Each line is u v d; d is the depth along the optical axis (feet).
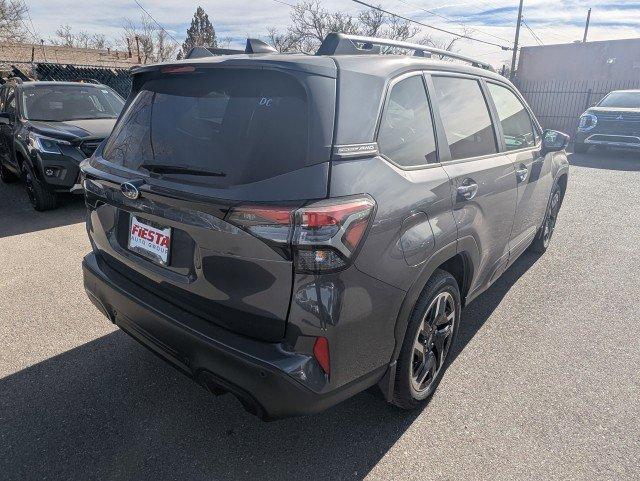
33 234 18.06
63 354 10.18
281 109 6.19
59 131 20.27
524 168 11.30
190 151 6.64
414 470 7.25
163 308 7.03
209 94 6.87
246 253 5.87
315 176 5.80
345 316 6.05
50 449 7.58
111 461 7.36
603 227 19.47
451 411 8.54
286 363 5.88
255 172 5.95
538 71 88.33
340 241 5.75
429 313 8.10
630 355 10.35
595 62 82.12
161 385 9.20
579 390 9.14
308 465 7.34
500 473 7.17
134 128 7.79
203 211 6.10
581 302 12.80
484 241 9.47
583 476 7.11
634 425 8.19
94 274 8.39
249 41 8.17
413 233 6.95
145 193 6.83
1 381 9.25
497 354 10.35
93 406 8.59
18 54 99.76
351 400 8.82
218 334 6.34
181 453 7.55
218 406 8.64
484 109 10.01
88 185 8.39
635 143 35.12
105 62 111.65
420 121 7.79
